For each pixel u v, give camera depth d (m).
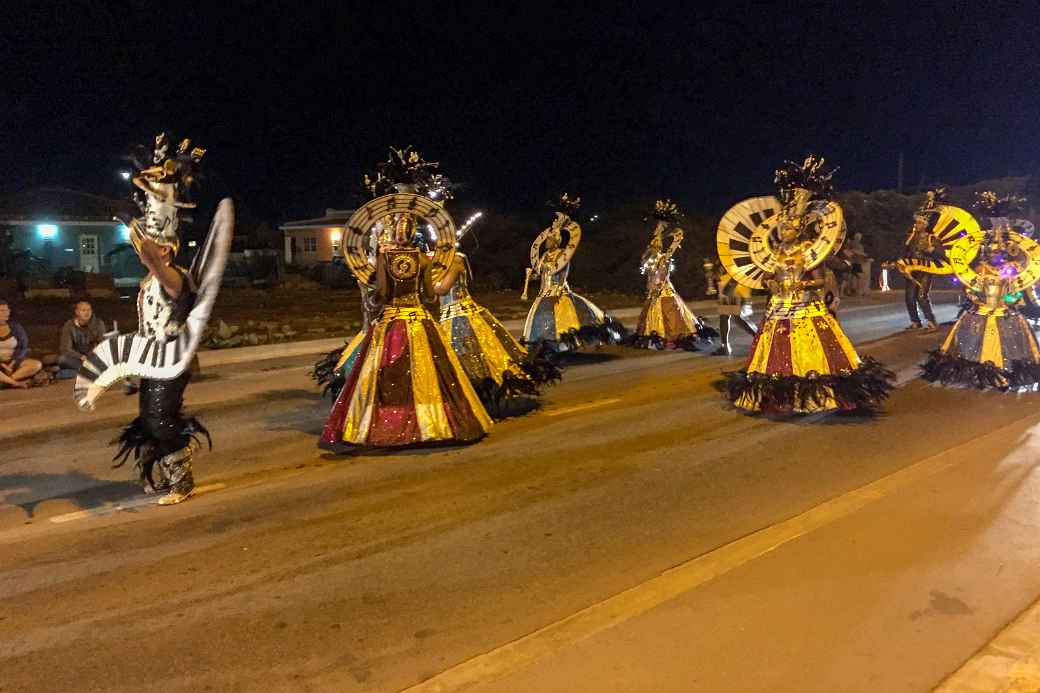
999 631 4.16
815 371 8.51
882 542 5.31
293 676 3.96
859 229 39.91
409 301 7.94
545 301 12.84
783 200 8.96
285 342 17.80
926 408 9.59
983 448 7.53
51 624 4.51
